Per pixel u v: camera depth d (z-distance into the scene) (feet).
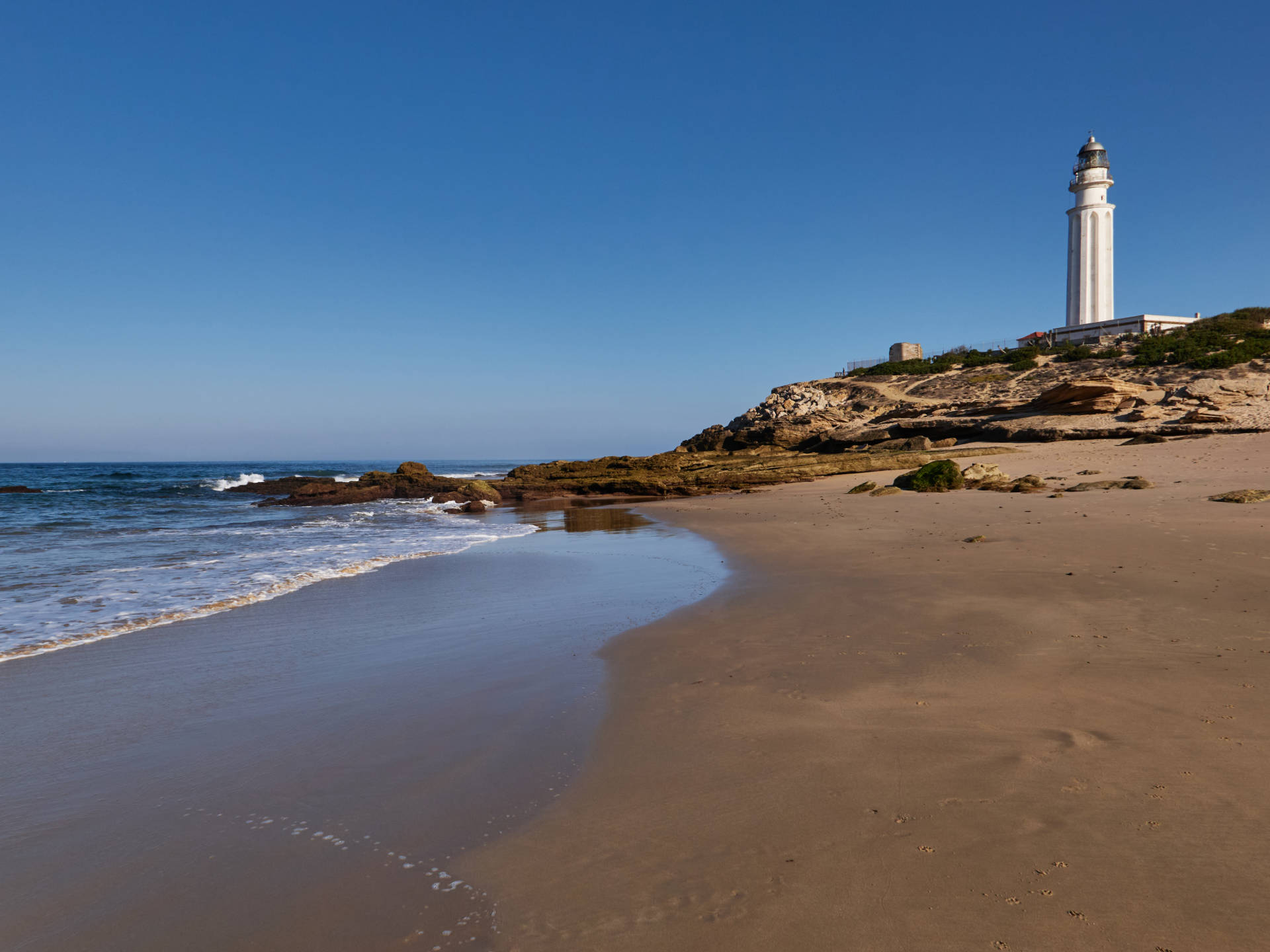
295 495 124.06
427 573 43.01
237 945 10.03
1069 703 17.26
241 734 17.78
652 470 132.16
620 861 11.69
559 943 9.77
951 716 16.96
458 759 16.02
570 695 20.03
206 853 12.40
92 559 50.14
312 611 32.32
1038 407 140.05
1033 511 54.95
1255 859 10.72
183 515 96.94
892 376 224.33
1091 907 9.87
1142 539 38.58
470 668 23.15
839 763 14.80
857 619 26.86
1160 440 106.73
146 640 27.22
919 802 13.02
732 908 10.32
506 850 12.20
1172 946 9.05
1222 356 148.25
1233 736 14.93
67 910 10.92
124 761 16.34
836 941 9.52
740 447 185.06
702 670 21.90
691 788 14.12
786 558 43.52
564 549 54.70
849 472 113.60
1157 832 11.57
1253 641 21.08
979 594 29.25
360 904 10.87
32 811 14.05
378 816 13.56
